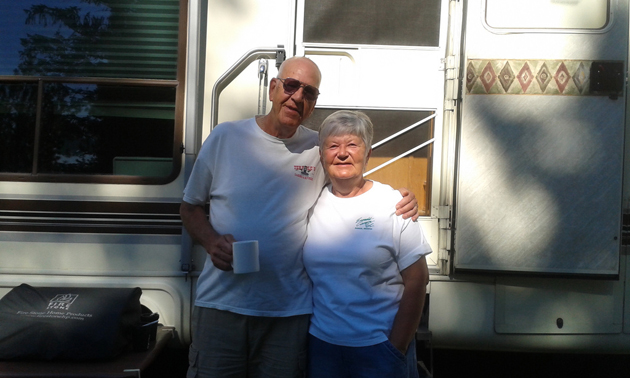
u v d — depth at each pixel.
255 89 2.76
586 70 2.62
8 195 2.75
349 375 1.81
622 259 2.69
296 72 1.89
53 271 2.74
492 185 2.63
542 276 2.63
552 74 2.62
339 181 1.87
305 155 1.99
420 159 2.77
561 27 2.63
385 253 1.81
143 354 2.42
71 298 2.43
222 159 1.97
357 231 1.82
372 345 1.76
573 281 2.70
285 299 1.90
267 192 1.92
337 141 1.82
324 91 2.76
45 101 2.79
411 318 1.79
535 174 2.62
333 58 2.78
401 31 2.76
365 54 2.75
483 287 2.71
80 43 2.79
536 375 3.25
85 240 2.75
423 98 2.75
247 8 2.75
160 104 2.78
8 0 2.79
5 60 2.80
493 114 2.63
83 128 2.79
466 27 2.65
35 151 2.77
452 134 2.67
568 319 2.70
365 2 2.76
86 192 2.75
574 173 2.61
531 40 2.63
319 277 1.86
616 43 2.62
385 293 1.82
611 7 2.61
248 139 1.96
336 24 2.76
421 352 2.74
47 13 2.79
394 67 2.76
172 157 2.77
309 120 2.78
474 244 2.64
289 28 2.73
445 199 2.71
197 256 2.73
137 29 2.78
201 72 2.74
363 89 2.75
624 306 2.71
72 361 2.33
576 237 2.62
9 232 2.75
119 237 2.74
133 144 2.78
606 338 2.71
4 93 2.80
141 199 2.74
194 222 1.99
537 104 2.62
